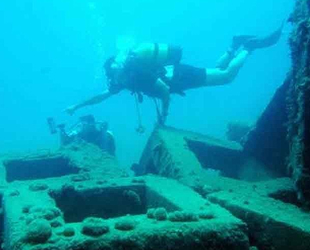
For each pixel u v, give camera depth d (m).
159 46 5.57
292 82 3.99
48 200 2.88
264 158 5.14
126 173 4.51
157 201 3.14
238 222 2.11
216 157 5.40
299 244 2.27
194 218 2.12
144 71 5.52
